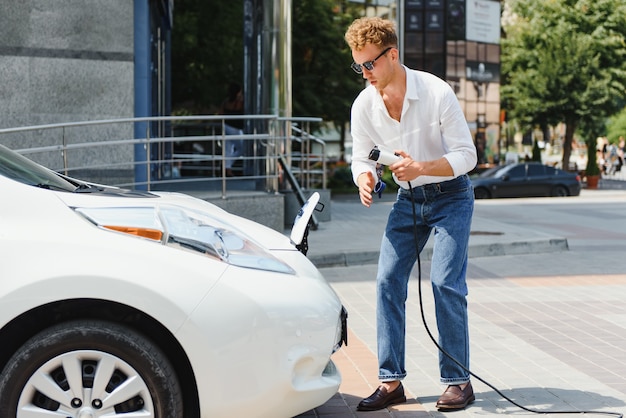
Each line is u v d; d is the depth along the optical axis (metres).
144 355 3.64
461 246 4.80
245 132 18.75
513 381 5.56
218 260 3.81
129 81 12.46
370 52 4.60
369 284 9.62
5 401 3.62
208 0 30.62
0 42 11.80
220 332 3.69
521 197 29.58
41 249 3.63
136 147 13.41
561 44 41.66
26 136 11.98
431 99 4.70
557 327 7.33
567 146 43.22
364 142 4.93
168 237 3.78
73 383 3.64
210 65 30.97
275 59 15.60
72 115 12.22
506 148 49.41
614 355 6.30
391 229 4.95
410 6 39.84
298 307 3.89
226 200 11.96
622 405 5.01
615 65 42.16
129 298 3.61
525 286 9.62
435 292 4.83
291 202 15.09
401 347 4.98
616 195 31.84
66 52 12.13
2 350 3.76
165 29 21.42
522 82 42.53
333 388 4.12
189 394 3.84
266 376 3.79
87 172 12.34
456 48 40.41
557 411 4.88
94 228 3.74
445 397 4.88
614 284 9.79
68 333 3.61
